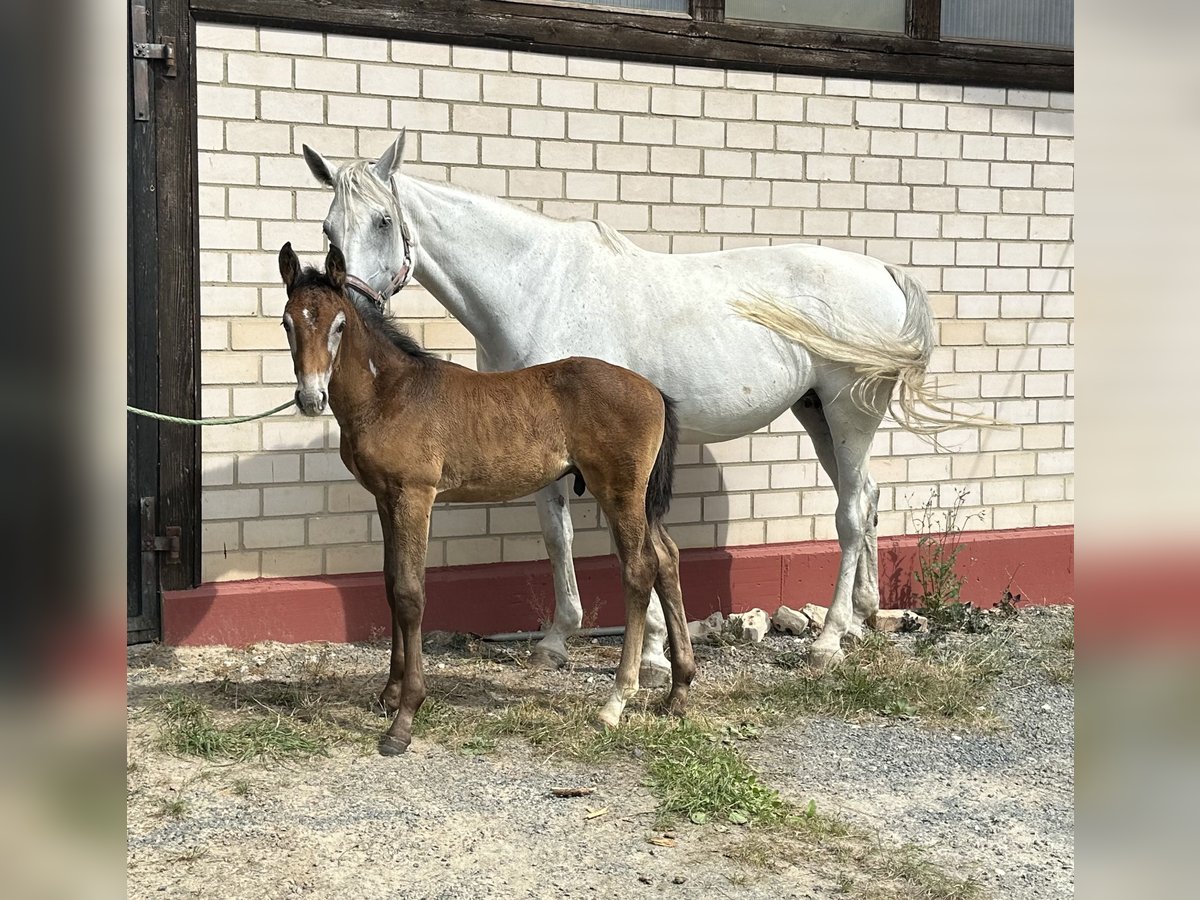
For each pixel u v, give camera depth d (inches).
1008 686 188.7
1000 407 251.3
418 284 208.1
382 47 201.3
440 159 206.4
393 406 145.9
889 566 236.5
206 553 198.5
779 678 188.1
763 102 226.2
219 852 116.0
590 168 215.6
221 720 157.9
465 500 154.0
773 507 232.7
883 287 192.9
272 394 200.8
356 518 207.9
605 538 221.6
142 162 188.7
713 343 181.9
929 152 240.2
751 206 227.6
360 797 132.1
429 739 152.4
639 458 151.3
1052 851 121.8
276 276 199.5
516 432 149.7
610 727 153.5
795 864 116.1
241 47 193.3
